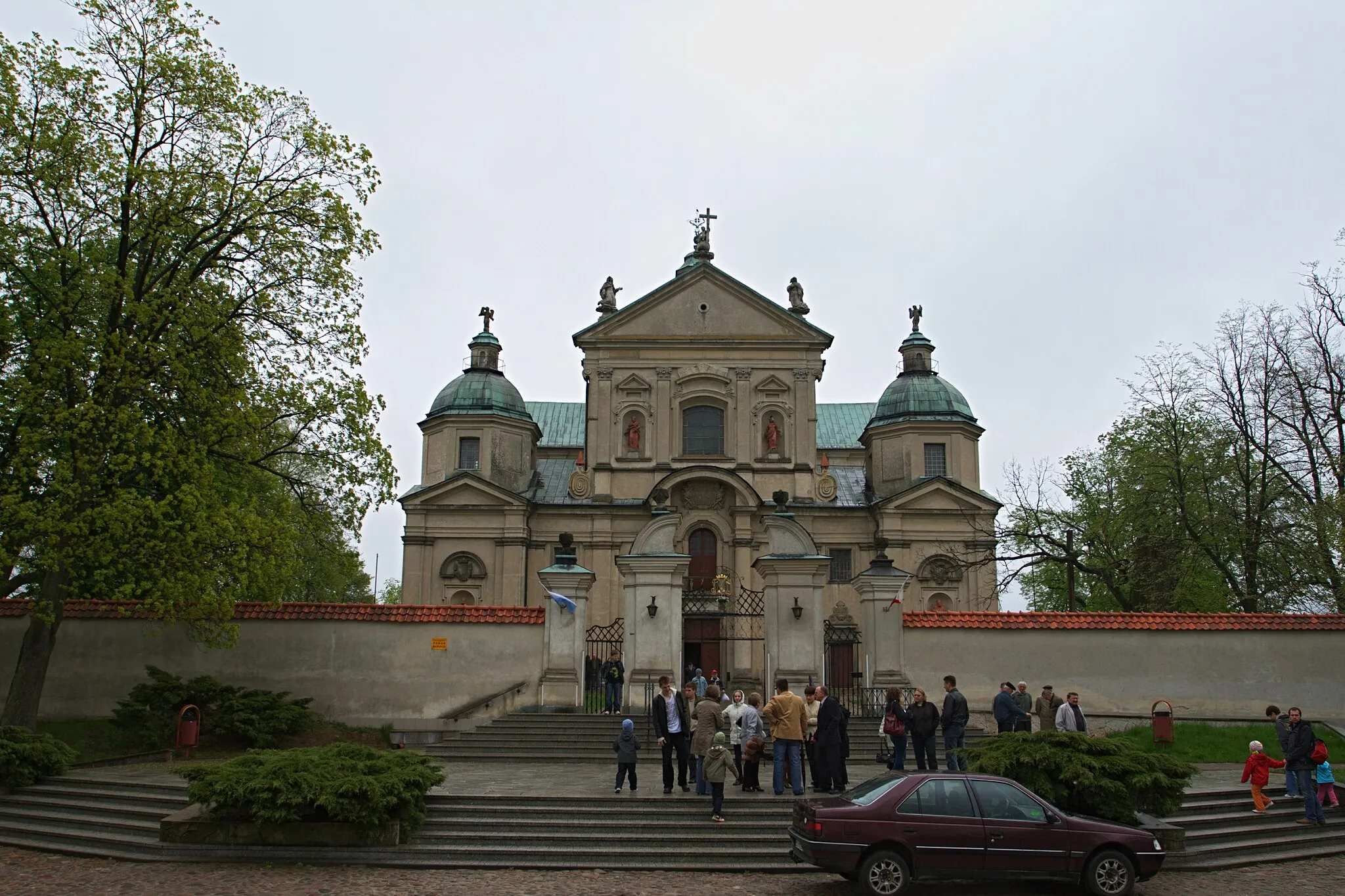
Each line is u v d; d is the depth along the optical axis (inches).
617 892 618.2
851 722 1112.2
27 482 1003.3
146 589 1044.5
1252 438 1573.6
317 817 687.1
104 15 1058.7
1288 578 1488.7
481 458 2082.9
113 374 1003.9
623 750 801.6
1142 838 616.1
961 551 1972.2
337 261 1144.8
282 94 1133.1
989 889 636.1
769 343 2047.2
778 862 682.2
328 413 1135.0
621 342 2054.6
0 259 1024.2
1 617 1155.3
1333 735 1133.7
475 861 674.8
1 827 756.0
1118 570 1593.3
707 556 1946.4
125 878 634.8
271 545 1034.7
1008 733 739.4
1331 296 1565.0
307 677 1177.4
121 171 1048.2
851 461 2470.5
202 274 1117.7
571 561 1207.6
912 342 2219.5
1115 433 1897.1
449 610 1198.3
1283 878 681.6
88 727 1105.4
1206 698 1179.3
